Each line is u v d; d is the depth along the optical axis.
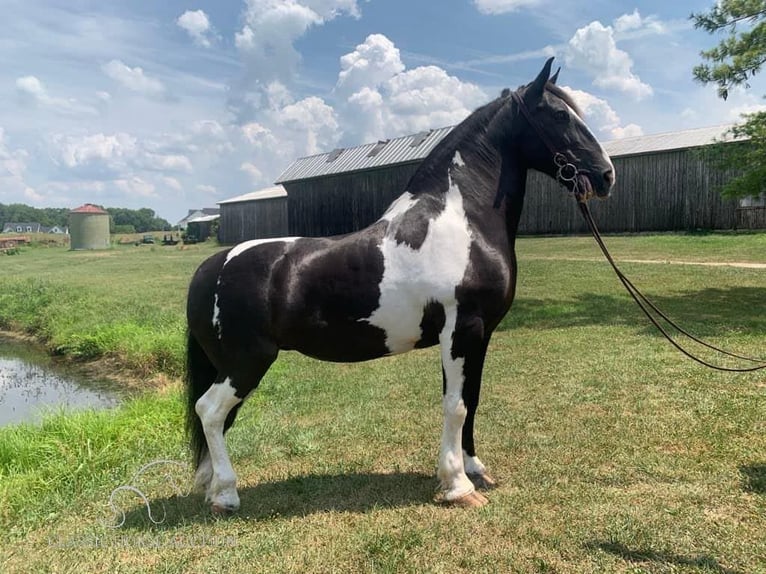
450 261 3.35
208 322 3.39
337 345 3.46
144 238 57.62
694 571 2.71
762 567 2.71
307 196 30.94
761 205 21.34
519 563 2.83
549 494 3.55
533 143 3.64
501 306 3.53
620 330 8.53
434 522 3.24
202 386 3.65
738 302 10.35
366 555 2.94
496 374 6.64
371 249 3.39
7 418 7.45
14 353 11.94
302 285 3.34
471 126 3.66
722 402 5.05
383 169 27.30
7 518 3.70
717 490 3.50
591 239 23.59
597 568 2.76
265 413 5.79
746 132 10.45
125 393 8.51
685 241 20.09
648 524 3.12
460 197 3.51
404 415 5.41
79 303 14.57
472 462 3.81
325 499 3.67
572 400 5.46
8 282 19.91
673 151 23.53
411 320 3.40
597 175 3.56
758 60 10.12
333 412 5.68
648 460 3.98
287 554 2.99
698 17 10.59
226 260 3.45
